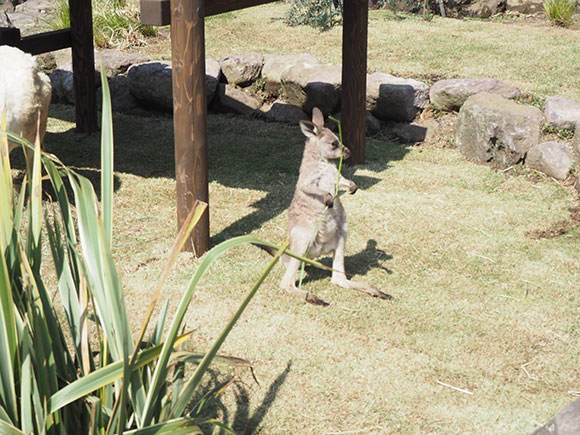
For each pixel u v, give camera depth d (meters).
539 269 5.36
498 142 7.75
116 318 2.40
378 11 13.84
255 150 8.42
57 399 2.31
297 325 4.46
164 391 2.71
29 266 2.44
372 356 4.13
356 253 5.59
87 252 2.55
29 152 5.90
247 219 6.27
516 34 12.00
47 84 5.88
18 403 2.47
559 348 4.27
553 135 7.99
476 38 11.73
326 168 4.78
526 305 4.79
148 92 9.75
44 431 2.29
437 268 5.36
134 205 6.54
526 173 7.51
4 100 5.50
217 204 6.63
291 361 4.06
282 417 3.56
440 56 10.67
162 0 4.90
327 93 9.09
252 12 13.90
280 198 6.84
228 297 4.82
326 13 12.70
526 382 3.92
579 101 8.51
